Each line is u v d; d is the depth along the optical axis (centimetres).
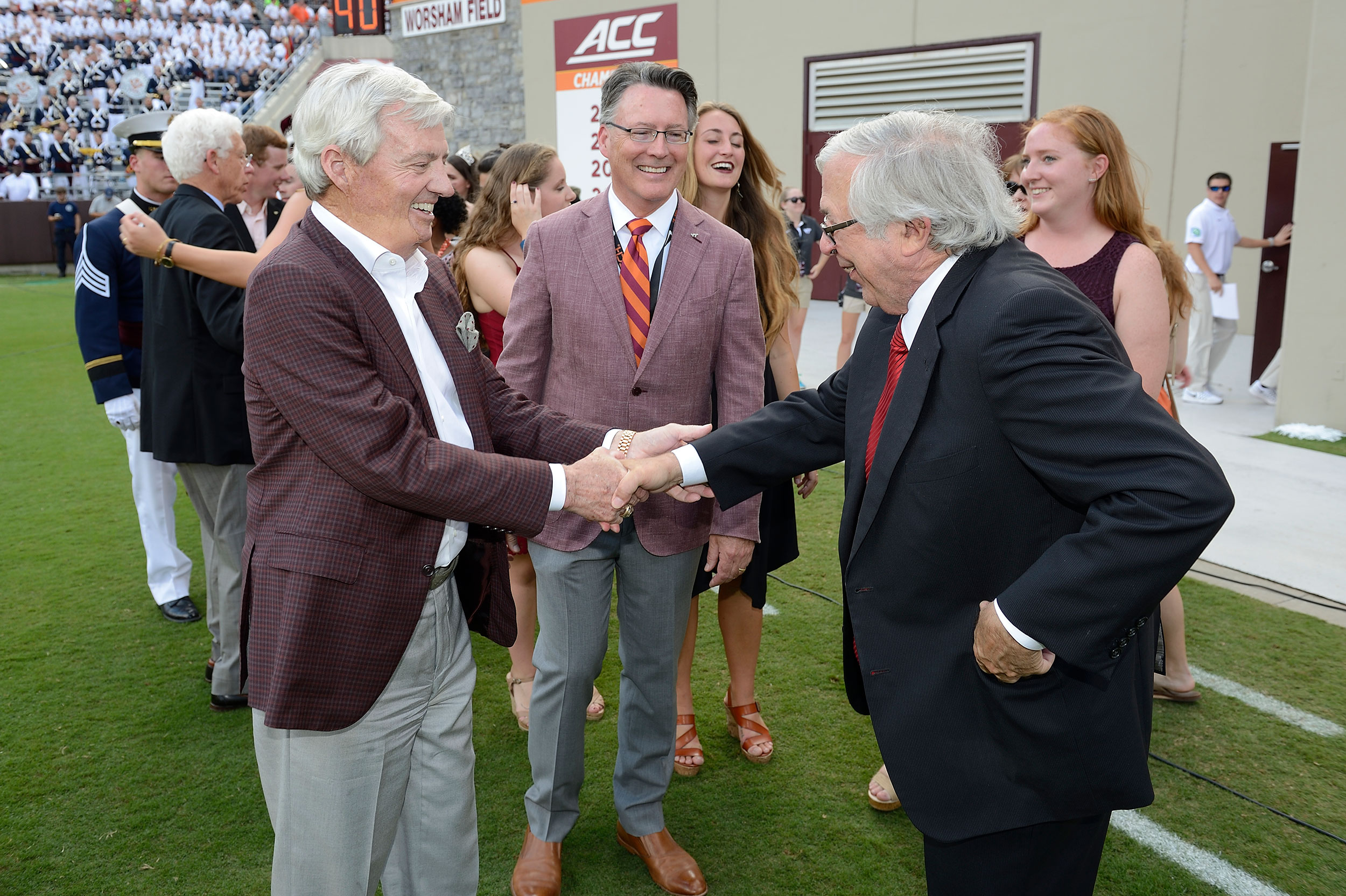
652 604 198
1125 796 137
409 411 139
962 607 140
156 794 241
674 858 208
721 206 246
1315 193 533
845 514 153
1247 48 843
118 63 1841
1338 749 253
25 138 1741
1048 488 131
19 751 260
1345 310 533
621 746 210
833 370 720
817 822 231
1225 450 519
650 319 195
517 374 202
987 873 142
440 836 163
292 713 134
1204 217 620
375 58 1758
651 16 1199
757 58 1129
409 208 140
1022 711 134
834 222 142
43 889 206
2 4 1783
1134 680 138
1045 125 228
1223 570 366
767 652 316
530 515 148
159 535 346
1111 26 903
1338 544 388
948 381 134
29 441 595
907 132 136
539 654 200
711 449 173
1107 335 128
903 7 1016
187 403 261
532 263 200
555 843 207
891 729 144
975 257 137
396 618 141
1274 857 213
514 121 1396
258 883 209
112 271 322
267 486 140
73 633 334
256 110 1720
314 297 132
